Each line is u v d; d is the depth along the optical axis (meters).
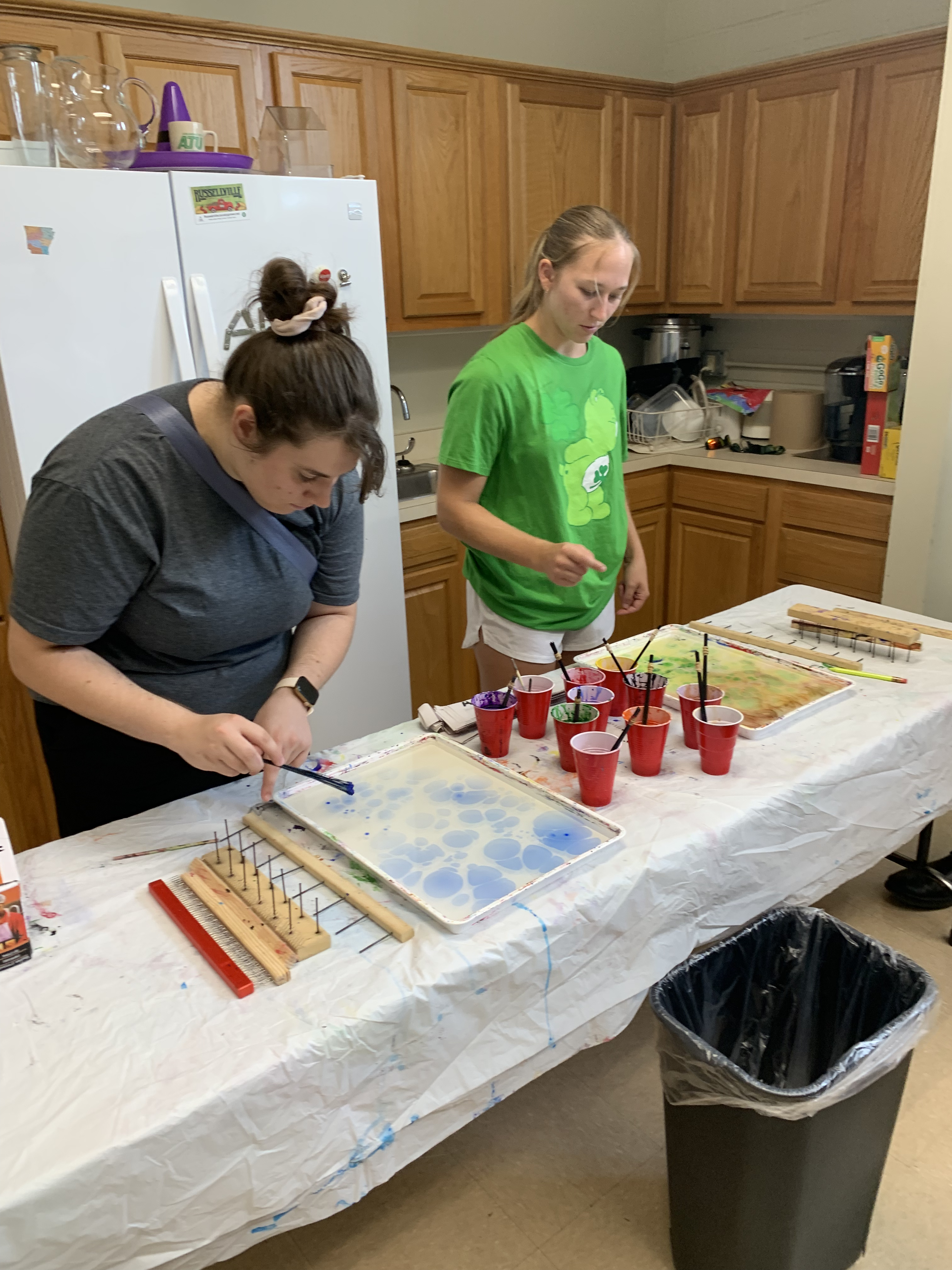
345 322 1.00
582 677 1.42
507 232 2.91
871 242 2.77
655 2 3.54
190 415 1.07
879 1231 1.31
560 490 1.73
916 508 2.62
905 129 2.60
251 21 2.58
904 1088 1.37
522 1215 1.35
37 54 1.84
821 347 3.37
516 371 1.64
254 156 2.35
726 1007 1.30
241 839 1.16
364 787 1.25
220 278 2.02
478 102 2.71
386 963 0.93
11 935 0.93
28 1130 0.75
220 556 1.13
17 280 1.78
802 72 2.80
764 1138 1.05
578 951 1.03
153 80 2.14
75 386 1.89
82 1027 0.86
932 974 1.78
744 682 1.54
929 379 2.49
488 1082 1.00
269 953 0.92
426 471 2.86
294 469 1.01
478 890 1.02
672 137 3.26
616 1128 1.50
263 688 1.32
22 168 1.74
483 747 1.35
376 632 2.52
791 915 1.29
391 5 2.84
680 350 3.56
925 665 1.63
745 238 3.12
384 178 2.58
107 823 1.29
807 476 2.92
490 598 1.83
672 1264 1.27
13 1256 0.71
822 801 1.28
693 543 3.36
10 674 2.22
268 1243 1.32
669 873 1.10
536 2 3.18
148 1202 0.77
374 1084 0.90
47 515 1.02
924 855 1.97
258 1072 0.80
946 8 2.81
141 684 1.23
